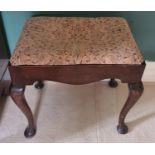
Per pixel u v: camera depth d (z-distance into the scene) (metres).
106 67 0.82
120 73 0.84
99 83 1.39
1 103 1.25
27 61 0.80
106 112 1.21
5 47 1.22
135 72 0.84
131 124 1.14
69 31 0.93
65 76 0.84
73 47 0.84
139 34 1.20
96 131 1.11
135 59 0.81
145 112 1.21
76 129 1.12
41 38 0.89
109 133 1.10
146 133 1.10
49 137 1.08
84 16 1.12
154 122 1.16
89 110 1.22
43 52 0.81
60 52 0.81
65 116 1.19
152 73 1.35
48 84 1.39
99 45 0.85
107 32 0.93
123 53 0.82
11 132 1.10
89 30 0.94
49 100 1.28
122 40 0.88
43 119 1.17
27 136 1.07
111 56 0.81
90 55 0.81
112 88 1.36
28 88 1.36
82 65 0.81
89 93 1.33
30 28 0.95
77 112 1.21
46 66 0.81
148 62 1.31
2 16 1.12
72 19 1.02
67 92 1.34
